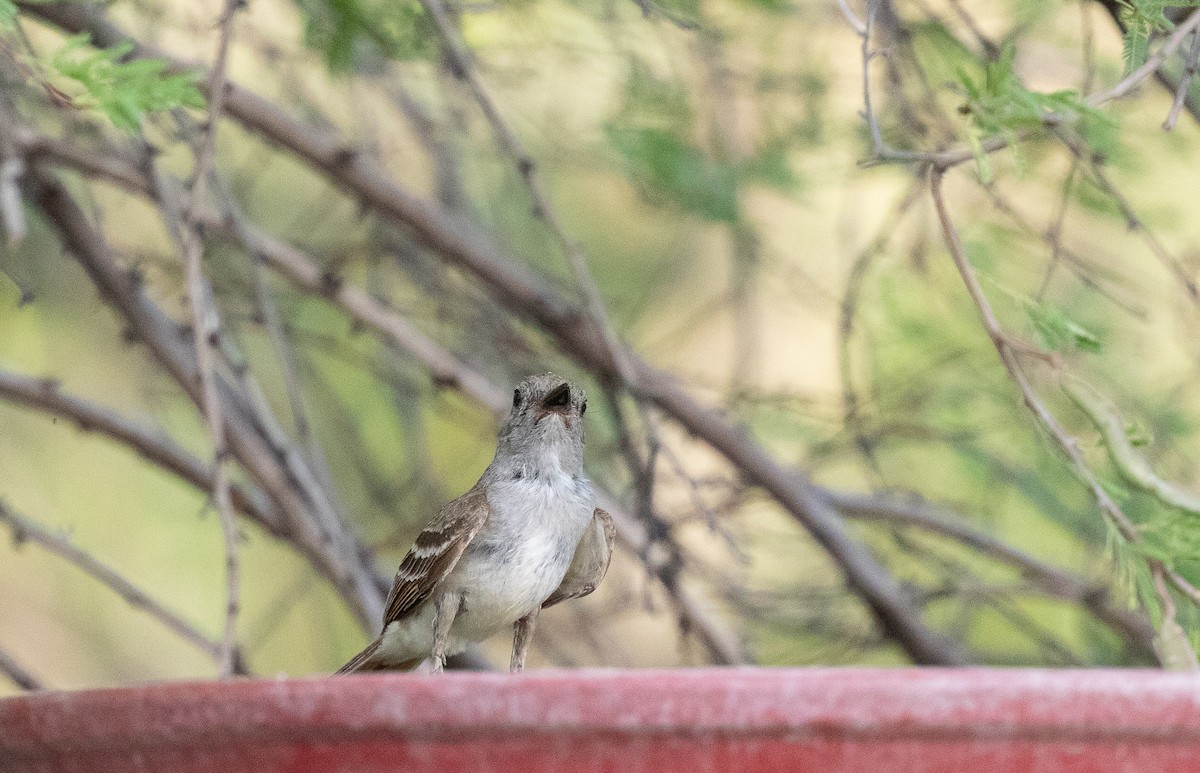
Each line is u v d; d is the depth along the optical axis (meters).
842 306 10.76
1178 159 11.11
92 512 16.17
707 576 11.77
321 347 12.72
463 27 11.29
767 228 12.75
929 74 10.58
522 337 11.84
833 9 11.69
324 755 4.84
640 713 4.65
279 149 11.21
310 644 15.80
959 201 11.31
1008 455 12.44
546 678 4.69
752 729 4.66
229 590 7.85
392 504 12.48
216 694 4.87
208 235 11.09
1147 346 12.44
